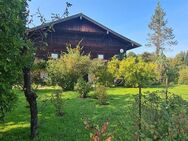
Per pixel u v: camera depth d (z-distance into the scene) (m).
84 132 11.51
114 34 43.62
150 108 6.22
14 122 13.26
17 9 8.39
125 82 32.62
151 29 90.38
